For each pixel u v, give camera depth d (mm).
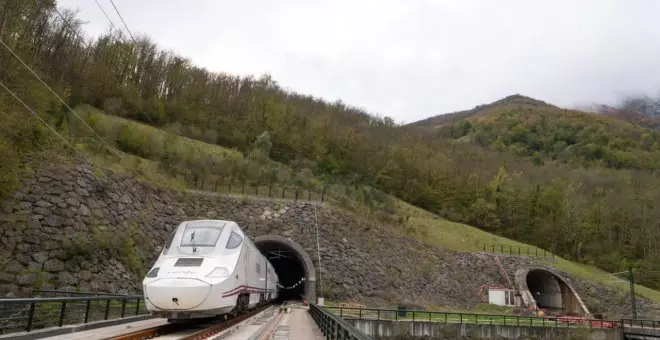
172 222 35781
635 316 49406
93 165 31078
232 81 84000
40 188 26000
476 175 92125
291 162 69250
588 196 101688
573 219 82375
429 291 46031
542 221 80312
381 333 31047
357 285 40750
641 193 103000
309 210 44406
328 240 42469
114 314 22141
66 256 24562
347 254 42500
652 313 53719
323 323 16047
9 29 36438
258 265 23750
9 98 28656
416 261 48781
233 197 42469
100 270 26094
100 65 60281
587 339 37844
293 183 54500
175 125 63812
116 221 30031
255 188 48844
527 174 113438
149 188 36094
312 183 56281
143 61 70562
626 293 56062
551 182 107438
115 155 39062
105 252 27297
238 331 15758
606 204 91625
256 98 83312
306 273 41125
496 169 109938
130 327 15812
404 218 61750
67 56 53250
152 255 31922
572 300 52781
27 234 23750
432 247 53312
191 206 38812
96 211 28578
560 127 174500
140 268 29797
